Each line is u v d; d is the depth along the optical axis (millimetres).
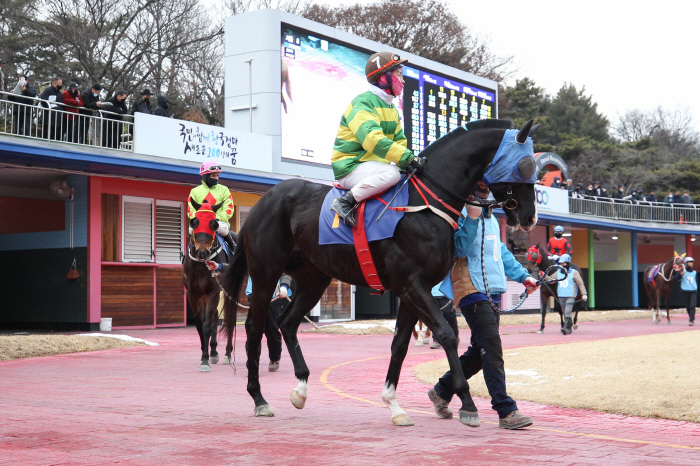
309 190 5719
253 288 5805
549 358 9031
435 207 5059
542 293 16562
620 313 24984
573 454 4203
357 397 6648
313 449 4328
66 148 14109
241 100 19234
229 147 17484
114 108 16062
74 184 16234
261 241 5770
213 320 7891
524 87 52688
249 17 19156
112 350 11586
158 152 15898
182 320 17938
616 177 47875
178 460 4031
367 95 5449
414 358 10625
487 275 5371
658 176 48250
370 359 10453
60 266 16391
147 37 31641
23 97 14227
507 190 5141
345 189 5453
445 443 4516
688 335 12867
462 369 5414
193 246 8773
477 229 5359
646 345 10484
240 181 17359
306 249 5598
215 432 4867
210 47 33406
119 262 16484
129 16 31516
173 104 33344
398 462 3986
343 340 14305
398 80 5480
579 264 30562
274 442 4535
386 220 5074
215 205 8742
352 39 21141
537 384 7066
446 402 5484
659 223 32125
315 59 20031
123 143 15742
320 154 20125
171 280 17719
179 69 33125
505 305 26281
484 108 25594
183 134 16422
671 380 6797
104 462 3979
